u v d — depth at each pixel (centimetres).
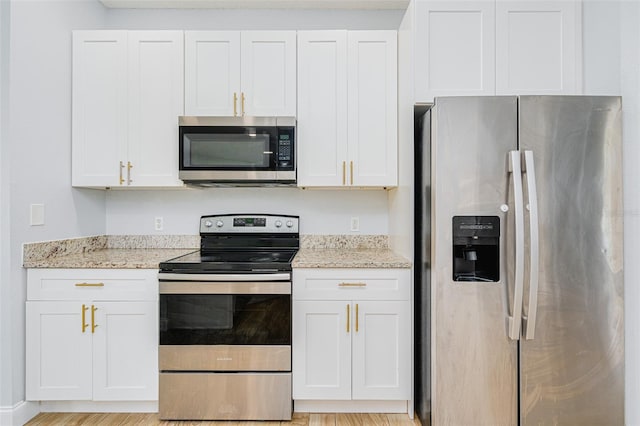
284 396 207
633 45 184
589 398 183
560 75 214
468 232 181
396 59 238
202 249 270
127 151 240
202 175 233
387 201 276
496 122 180
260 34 239
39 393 207
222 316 206
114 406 216
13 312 200
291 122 231
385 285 211
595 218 181
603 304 182
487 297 181
